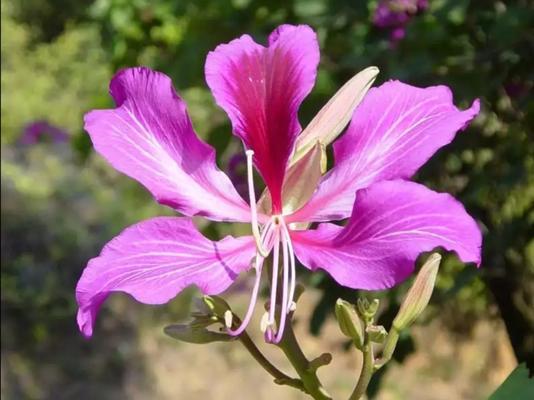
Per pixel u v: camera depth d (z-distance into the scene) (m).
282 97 0.26
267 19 0.63
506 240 0.51
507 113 0.54
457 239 0.22
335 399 1.26
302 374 0.25
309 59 0.26
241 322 0.25
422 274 0.24
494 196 0.56
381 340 0.24
